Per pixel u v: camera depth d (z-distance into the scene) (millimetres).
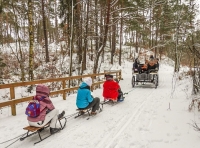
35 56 18766
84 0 13805
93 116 6230
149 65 12727
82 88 5906
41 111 4312
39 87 4441
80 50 18125
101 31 15125
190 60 7242
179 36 12211
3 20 12094
